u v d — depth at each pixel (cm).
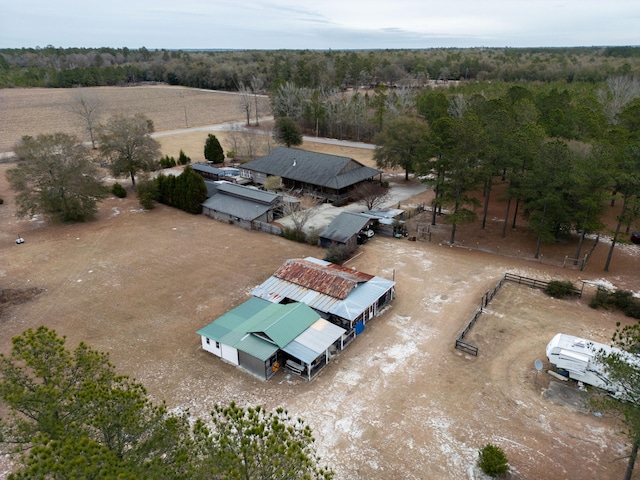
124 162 6256
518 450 2170
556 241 4644
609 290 3606
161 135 10150
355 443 2227
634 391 1766
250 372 2753
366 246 4594
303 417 2388
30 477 1219
